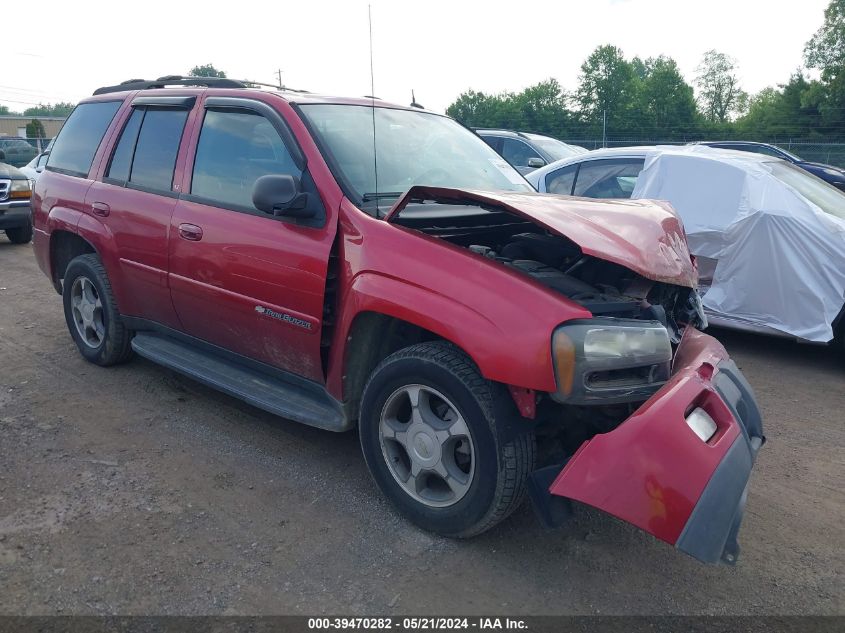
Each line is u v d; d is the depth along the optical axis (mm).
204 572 2887
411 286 3064
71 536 3100
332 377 3486
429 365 3006
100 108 5215
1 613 2607
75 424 4254
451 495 3082
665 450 2572
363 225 3299
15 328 6254
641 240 3045
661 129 56594
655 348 2902
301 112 3789
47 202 5316
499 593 2826
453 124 4809
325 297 3398
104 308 4953
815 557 3168
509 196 3227
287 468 3795
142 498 3439
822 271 5598
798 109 50500
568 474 2645
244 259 3721
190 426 4281
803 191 6137
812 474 3973
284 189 3363
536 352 2717
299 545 3094
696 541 2488
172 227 4164
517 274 2906
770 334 5891
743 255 5895
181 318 4344
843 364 5945
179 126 4391
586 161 7676
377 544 3119
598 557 3092
